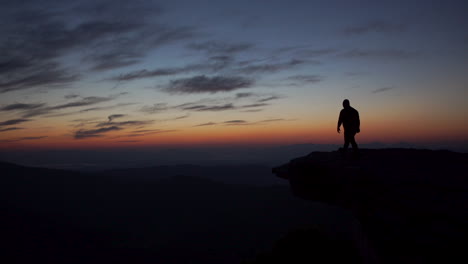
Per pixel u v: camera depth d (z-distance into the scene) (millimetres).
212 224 160000
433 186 5727
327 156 10633
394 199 5551
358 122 9062
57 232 130500
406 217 4781
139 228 157000
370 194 6242
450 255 3484
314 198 9047
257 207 194250
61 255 101938
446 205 4746
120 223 165625
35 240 115500
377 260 4234
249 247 113438
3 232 119938
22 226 132000
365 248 6199
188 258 102875
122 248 117062
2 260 91250
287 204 193875
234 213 184500
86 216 175625
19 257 95688
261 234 132000
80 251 108812
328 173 8352
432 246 3773
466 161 8031
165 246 120375
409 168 7414
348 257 11320
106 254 106938
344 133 9375
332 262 11336
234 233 138375
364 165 8109
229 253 106250
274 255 14000
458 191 5262
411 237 4152
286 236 15383
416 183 6082
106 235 136125
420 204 5016
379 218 5113
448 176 6309
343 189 7422
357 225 8398
